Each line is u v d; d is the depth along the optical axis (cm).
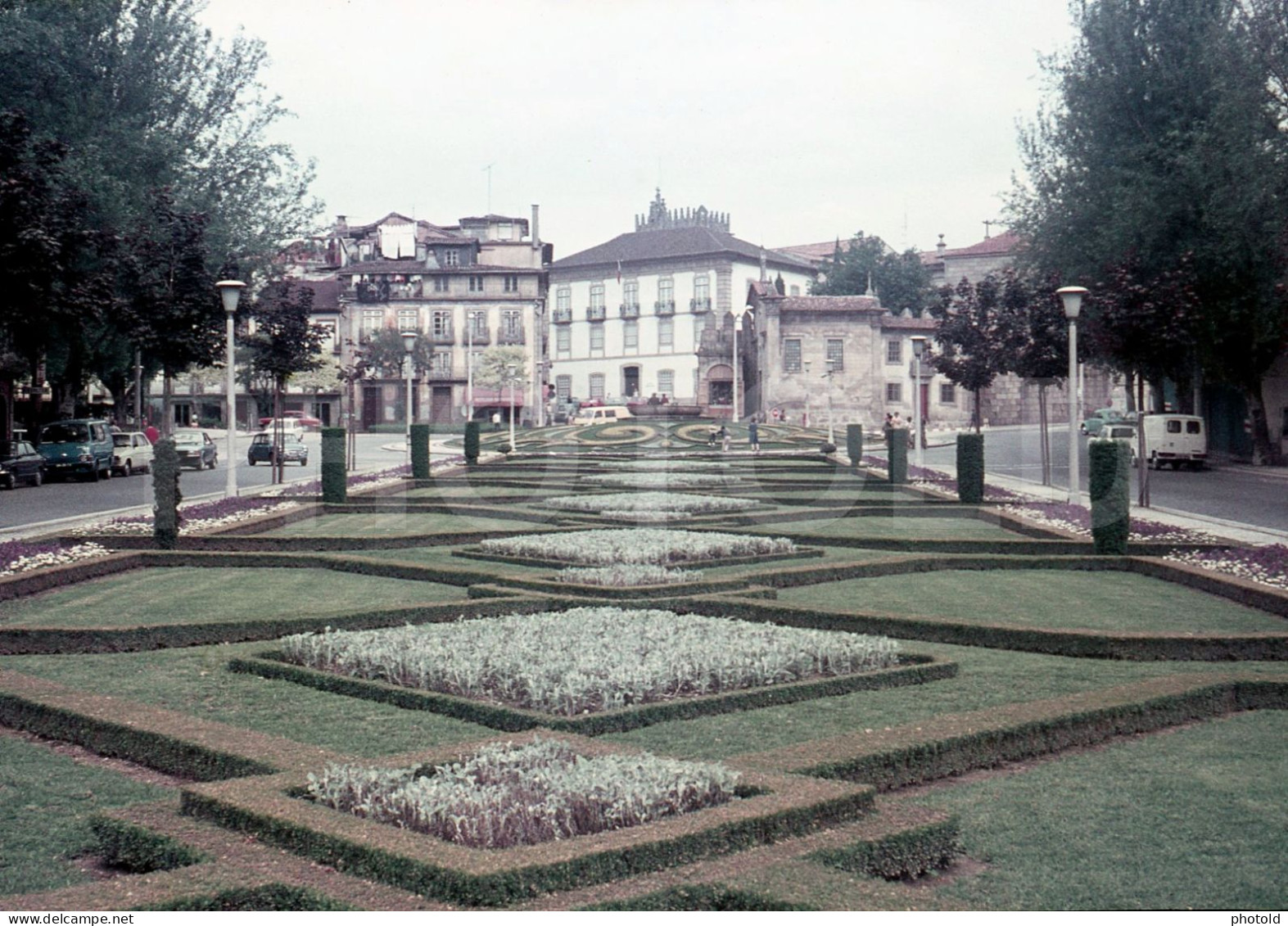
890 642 986
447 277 8575
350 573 1620
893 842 516
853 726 776
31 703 786
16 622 1188
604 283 9688
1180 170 3559
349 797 553
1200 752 730
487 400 8488
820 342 5791
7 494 3166
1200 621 1195
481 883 437
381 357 8225
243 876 466
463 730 767
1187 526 2106
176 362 3628
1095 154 3800
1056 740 733
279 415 3422
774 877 461
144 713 747
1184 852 553
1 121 3064
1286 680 854
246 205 4053
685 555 1633
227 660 1013
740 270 9275
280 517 2198
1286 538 1914
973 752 688
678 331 9325
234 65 4078
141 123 3778
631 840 475
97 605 1318
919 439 3781
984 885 512
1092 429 4678
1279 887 509
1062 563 1653
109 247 3366
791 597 1365
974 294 4075
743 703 825
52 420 4522
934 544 1822
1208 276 3594
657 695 823
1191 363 4106
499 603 1230
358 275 8581
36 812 617
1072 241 3800
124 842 530
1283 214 3238
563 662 870
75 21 3556
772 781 564
